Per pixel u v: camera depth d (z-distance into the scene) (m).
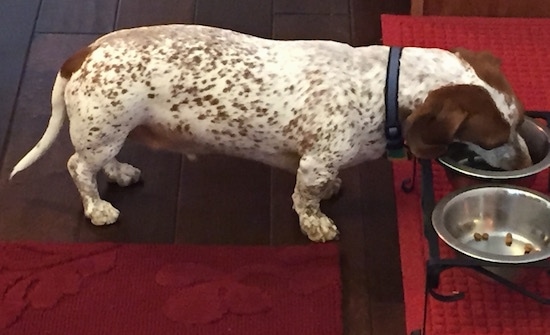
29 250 1.71
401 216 1.78
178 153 1.94
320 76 1.57
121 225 1.78
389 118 1.58
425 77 1.55
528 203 1.51
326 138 1.58
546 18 2.28
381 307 1.63
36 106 2.05
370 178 1.89
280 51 1.62
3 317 1.59
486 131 1.49
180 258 1.70
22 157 1.93
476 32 2.23
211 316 1.59
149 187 1.87
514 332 1.56
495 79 1.53
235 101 1.58
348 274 1.69
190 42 1.61
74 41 2.24
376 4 2.37
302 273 1.67
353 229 1.78
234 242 1.75
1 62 2.16
